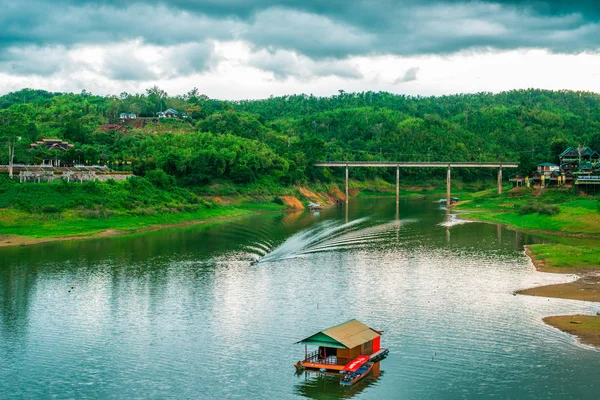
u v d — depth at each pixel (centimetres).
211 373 8075
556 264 14275
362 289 12038
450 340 9069
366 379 7819
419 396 7350
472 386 7575
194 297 11506
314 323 9906
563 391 7400
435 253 16125
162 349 8881
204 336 9381
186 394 7506
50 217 19750
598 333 9281
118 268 14062
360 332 8381
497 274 13375
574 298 11275
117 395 7481
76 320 10169
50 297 11525
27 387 7694
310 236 19500
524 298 11312
